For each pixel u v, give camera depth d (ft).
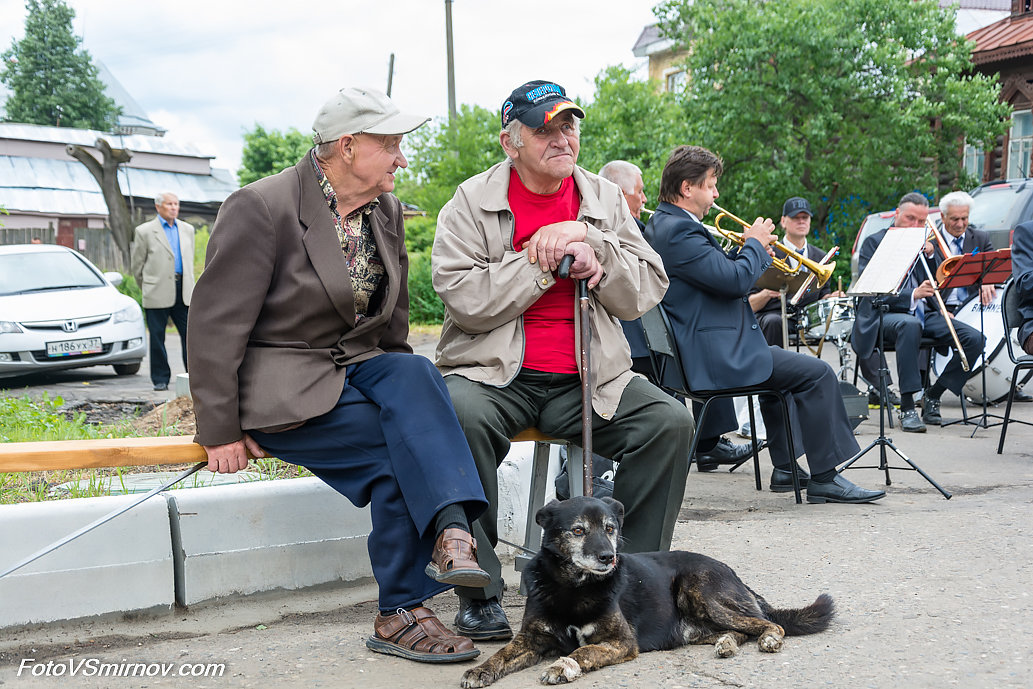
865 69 62.54
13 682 10.21
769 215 63.72
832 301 29.53
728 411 21.33
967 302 30.17
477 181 13.65
